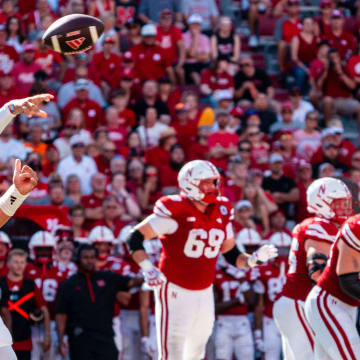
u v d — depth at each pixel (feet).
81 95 132.98
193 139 135.03
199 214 63.93
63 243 96.89
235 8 178.70
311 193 65.62
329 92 154.92
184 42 156.15
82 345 89.10
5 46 140.46
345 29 172.45
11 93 137.08
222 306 96.53
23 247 100.27
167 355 64.34
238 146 128.16
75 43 56.13
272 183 123.34
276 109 148.56
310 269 61.82
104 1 155.43
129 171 119.44
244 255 67.31
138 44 149.48
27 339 88.89
